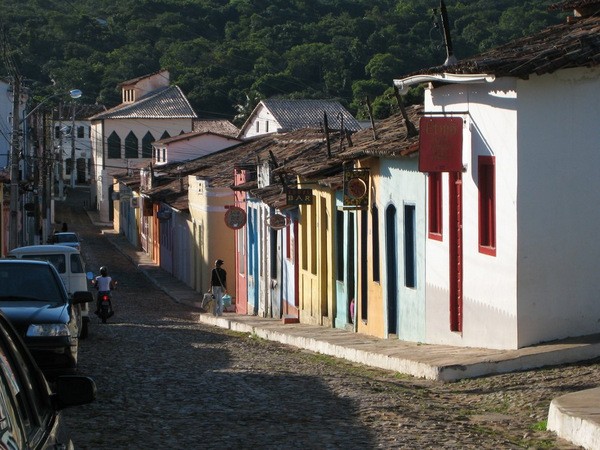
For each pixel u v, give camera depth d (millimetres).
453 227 19391
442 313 20000
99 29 115812
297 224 32469
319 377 16719
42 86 107188
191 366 18672
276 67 92938
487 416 12734
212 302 38688
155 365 18766
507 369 15656
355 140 28516
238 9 107750
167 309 42844
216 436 11320
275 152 42500
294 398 14141
